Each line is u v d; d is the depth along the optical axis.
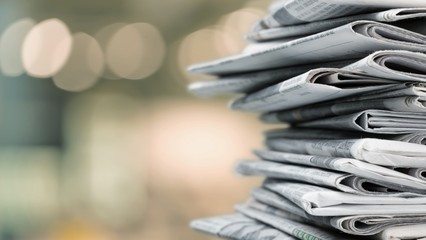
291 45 0.63
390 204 0.61
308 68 0.68
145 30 3.34
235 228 0.76
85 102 3.37
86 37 3.35
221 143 3.09
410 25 0.64
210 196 3.09
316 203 0.60
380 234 0.61
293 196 0.64
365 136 0.65
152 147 3.31
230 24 3.13
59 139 3.36
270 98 0.69
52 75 3.33
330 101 0.69
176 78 3.31
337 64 0.65
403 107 0.61
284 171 0.70
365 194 0.60
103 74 3.37
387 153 0.60
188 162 3.18
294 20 0.68
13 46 3.29
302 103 0.71
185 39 3.28
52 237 3.32
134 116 3.37
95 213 3.36
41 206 3.33
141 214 3.29
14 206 3.29
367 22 0.60
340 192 0.60
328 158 0.63
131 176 3.33
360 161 0.60
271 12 0.73
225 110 3.10
